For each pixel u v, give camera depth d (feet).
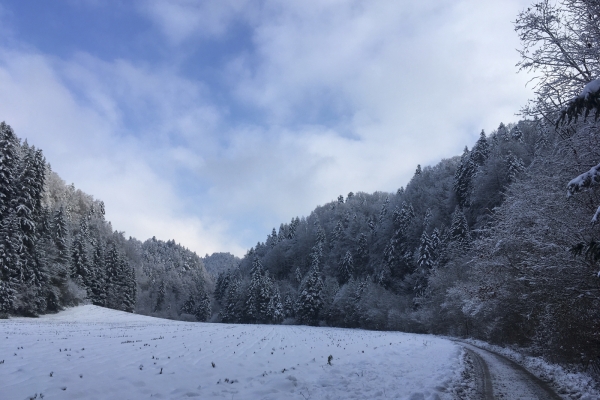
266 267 396.78
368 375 34.88
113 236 369.50
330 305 252.21
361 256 311.27
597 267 30.58
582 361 37.01
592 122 27.63
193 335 83.10
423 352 56.18
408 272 234.58
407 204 282.97
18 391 24.66
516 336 66.33
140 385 28.50
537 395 27.76
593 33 26.14
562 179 33.53
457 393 27.94
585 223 30.91
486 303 65.00
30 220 139.23
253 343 67.77
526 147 142.92
